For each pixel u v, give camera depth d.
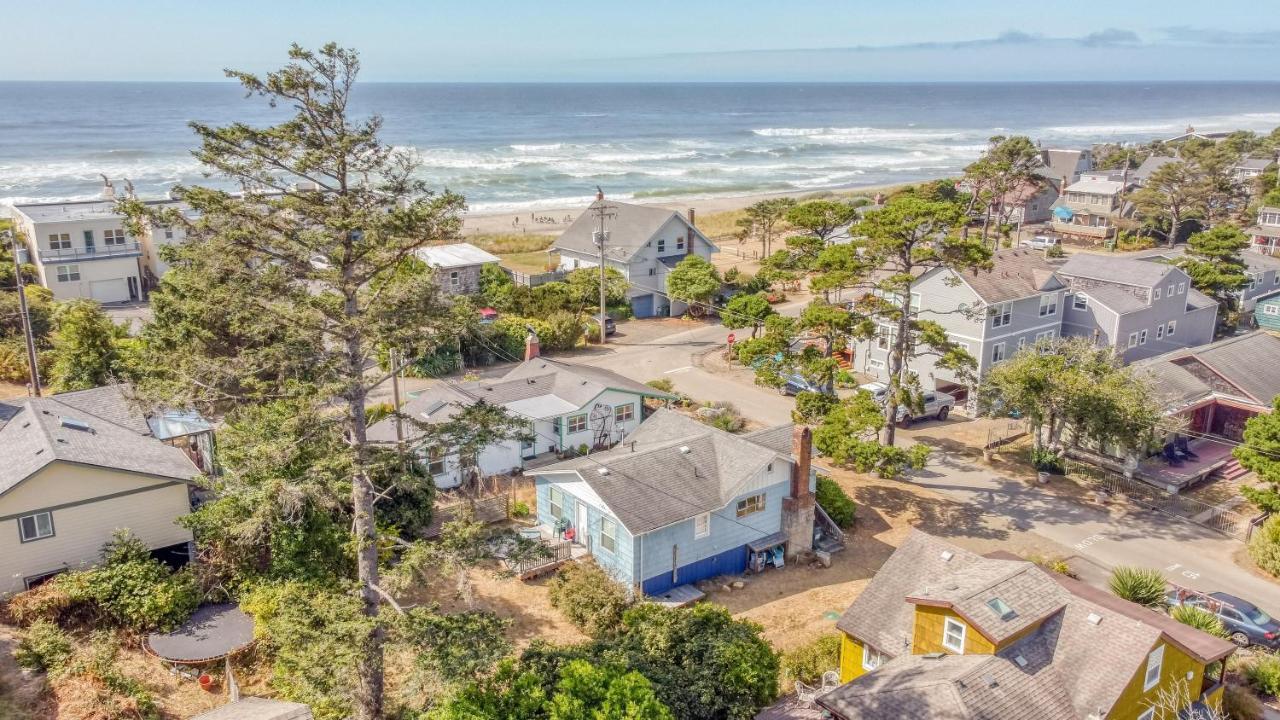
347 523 27.94
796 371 52.47
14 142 188.75
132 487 27.34
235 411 26.50
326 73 18.64
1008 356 52.44
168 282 35.34
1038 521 38.00
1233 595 31.66
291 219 19.83
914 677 21.48
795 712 23.41
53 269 63.94
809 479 34.34
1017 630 22.20
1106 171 120.56
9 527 25.25
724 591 31.88
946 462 44.28
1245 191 101.62
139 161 156.75
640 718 19.20
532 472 34.19
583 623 28.38
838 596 31.75
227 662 23.31
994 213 113.56
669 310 73.00
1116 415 39.62
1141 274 55.62
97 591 24.83
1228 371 46.69
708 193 142.00
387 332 19.22
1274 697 26.11
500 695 20.23
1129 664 21.39
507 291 64.75
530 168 167.25
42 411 30.19
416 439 21.34
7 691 20.75
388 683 23.84
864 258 41.28
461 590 20.03
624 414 45.22
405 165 21.19
